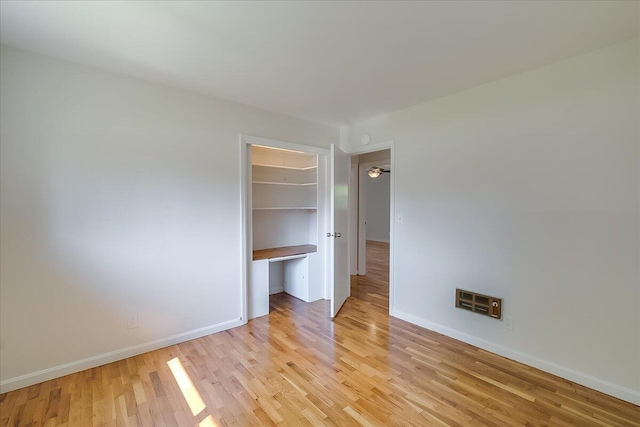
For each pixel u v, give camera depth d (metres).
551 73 2.21
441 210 2.91
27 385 2.04
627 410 1.83
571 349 2.14
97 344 2.31
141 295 2.50
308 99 2.95
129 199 2.43
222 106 2.94
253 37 1.86
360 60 2.16
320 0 1.51
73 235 2.20
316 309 3.61
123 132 2.39
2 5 1.54
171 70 2.32
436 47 1.98
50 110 2.10
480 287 2.63
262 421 1.73
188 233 2.75
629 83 1.90
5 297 1.98
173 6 1.56
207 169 2.85
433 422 1.72
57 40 1.89
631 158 1.90
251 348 2.61
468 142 2.69
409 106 3.14
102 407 1.84
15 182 1.99
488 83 2.54
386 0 1.51
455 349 2.60
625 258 1.93
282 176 4.25
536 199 2.29
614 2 1.52
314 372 2.23
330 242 3.68
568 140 2.13
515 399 1.93
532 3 1.53
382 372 2.23
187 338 2.75
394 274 3.36
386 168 7.54
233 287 3.06
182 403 1.88
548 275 2.24
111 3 1.53
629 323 1.92
